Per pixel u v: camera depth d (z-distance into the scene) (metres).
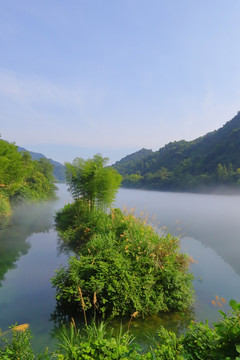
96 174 14.06
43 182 36.62
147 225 8.24
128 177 137.75
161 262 5.89
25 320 4.63
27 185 32.09
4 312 4.94
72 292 4.82
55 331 4.21
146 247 6.22
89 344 2.68
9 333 4.04
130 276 5.11
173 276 5.43
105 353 2.52
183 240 13.68
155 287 5.33
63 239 11.81
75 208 15.61
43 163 43.69
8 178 21.34
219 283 7.09
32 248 10.17
